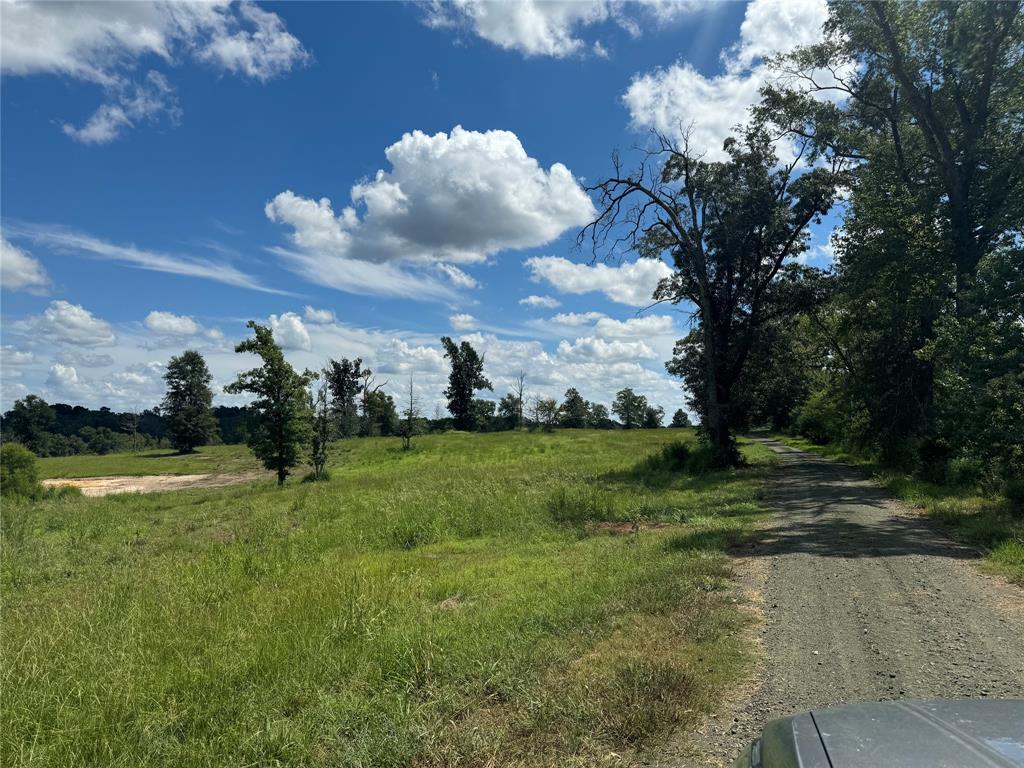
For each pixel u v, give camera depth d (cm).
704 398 3503
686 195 2883
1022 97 2002
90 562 1235
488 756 373
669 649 525
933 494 1554
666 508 1500
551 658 518
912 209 2089
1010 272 1490
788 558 891
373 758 380
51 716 433
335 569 901
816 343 3528
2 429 10831
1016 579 738
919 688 446
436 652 535
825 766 179
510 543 1195
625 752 374
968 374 1538
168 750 394
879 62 2280
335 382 9412
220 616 670
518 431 8288
